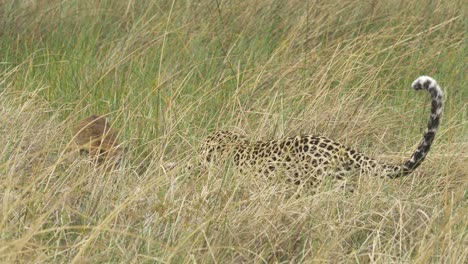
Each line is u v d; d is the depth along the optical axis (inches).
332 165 364.5
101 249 305.1
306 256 318.0
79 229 324.5
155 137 418.3
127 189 350.3
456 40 577.3
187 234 313.0
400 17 582.6
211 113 457.1
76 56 538.3
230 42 573.3
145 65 525.0
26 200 303.7
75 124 427.5
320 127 437.7
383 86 494.3
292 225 326.3
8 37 567.5
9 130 392.5
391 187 365.4
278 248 322.7
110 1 625.3
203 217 326.3
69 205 336.2
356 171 365.7
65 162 381.1
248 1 598.2
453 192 354.0
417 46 549.6
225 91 487.8
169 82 497.4
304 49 550.0
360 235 337.1
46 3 614.9
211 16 589.6
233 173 363.9
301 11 594.9
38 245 285.7
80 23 599.5
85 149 399.9
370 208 346.0
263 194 342.6
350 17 588.4
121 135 419.5
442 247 310.7
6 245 265.4
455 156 402.6
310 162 368.5
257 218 327.0
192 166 384.5
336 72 471.8
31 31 585.0
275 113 439.5
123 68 514.9
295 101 466.3
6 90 452.1
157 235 317.7
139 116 434.6
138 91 482.6
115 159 388.2
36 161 378.3
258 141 401.7
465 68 546.9
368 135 443.2
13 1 602.2
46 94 475.2
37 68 522.6
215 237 313.0
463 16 597.0
